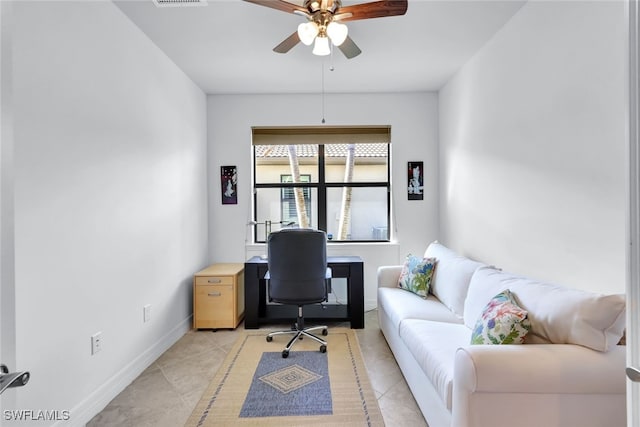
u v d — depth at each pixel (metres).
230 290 3.26
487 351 1.30
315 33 1.98
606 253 1.59
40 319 1.59
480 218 2.86
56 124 1.69
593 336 1.31
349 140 3.95
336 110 3.91
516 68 2.30
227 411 1.95
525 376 1.26
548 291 1.58
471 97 3.01
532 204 2.15
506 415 1.28
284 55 2.90
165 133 2.86
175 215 3.04
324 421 1.85
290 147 4.11
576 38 1.75
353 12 1.89
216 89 3.72
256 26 2.43
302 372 2.40
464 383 1.30
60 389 1.70
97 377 1.97
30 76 1.54
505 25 2.44
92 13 1.95
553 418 1.28
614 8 1.52
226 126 3.90
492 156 2.64
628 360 0.82
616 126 1.52
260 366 2.50
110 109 2.11
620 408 1.28
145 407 2.00
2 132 0.74
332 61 3.04
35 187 1.57
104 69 2.05
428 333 1.99
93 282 1.95
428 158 3.93
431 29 2.50
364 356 2.67
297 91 3.82
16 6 1.47
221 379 2.32
